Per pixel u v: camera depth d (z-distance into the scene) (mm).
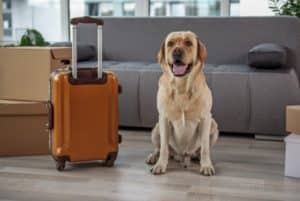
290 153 2422
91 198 2115
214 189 2236
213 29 3953
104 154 2561
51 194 2166
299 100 3199
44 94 2838
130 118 3547
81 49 3893
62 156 2486
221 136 3369
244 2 4434
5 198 2109
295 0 4082
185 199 2105
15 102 2812
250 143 3172
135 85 3484
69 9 4926
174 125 2531
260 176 2441
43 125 2840
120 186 2277
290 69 3393
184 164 2605
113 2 4848
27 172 2498
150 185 2293
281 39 3791
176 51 2412
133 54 4176
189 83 2443
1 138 2787
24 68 2877
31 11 4918
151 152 2912
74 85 2455
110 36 4223
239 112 3289
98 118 2525
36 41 3447
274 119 3234
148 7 4746
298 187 2275
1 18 4449
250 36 3869
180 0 4695
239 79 3268
